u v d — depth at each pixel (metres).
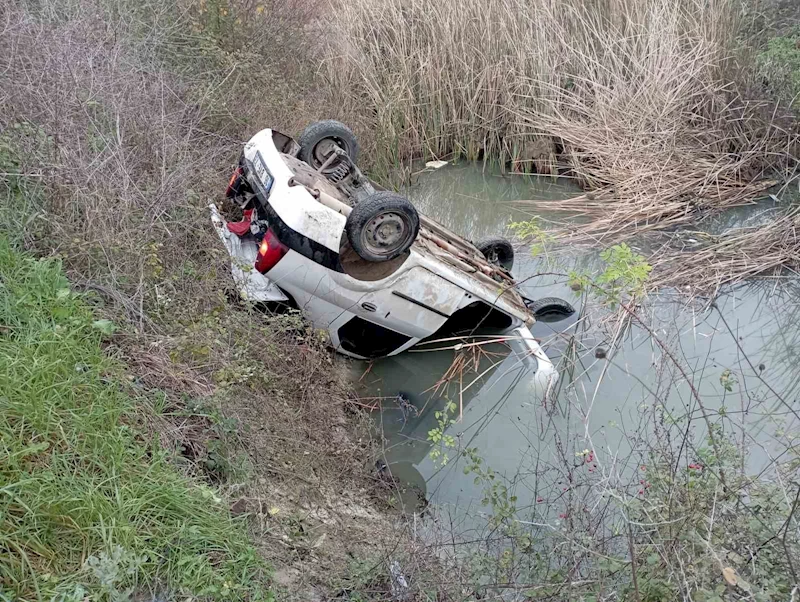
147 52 6.46
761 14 10.60
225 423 3.62
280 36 8.41
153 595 2.71
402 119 9.80
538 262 7.31
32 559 2.56
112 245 4.14
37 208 4.11
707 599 2.75
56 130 4.52
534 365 5.48
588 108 9.81
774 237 7.59
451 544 3.68
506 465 4.70
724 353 5.95
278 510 3.54
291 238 4.53
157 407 3.47
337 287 4.78
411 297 5.05
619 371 5.58
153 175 5.01
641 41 9.81
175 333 4.04
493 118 9.95
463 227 8.33
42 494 2.70
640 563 3.12
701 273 7.06
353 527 3.87
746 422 4.58
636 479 4.00
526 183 9.67
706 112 9.73
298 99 7.82
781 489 3.20
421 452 4.85
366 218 4.50
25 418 2.91
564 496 4.04
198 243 4.86
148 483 3.02
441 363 5.57
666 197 8.68
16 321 3.36
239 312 4.56
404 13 10.26
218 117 6.45
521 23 10.21
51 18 5.79
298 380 4.61
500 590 3.33
